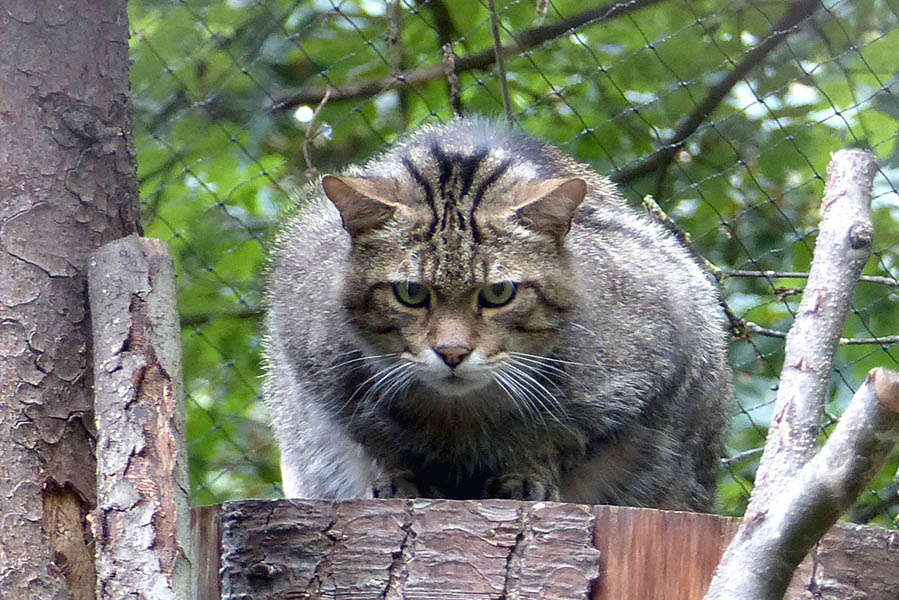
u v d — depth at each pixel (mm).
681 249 9469
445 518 5973
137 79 10898
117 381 5461
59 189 6250
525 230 7434
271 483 11641
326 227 8250
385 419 7773
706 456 9117
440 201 7484
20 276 6062
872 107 10727
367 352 7637
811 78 10656
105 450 5344
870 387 4227
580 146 11336
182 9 10891
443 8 11148
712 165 11156
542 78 11164
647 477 8352
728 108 11164
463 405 7621
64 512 5898
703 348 8766
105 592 5082
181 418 5516
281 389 8898
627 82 11133
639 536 5855
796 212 11273
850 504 4414
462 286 7289
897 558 6047
